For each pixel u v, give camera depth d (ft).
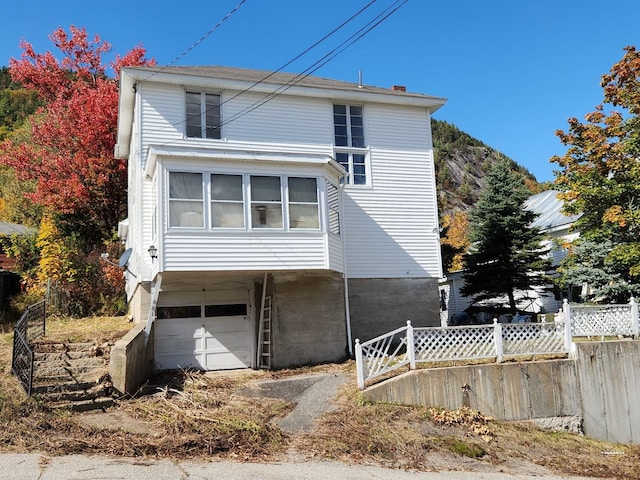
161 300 49.83
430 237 59.98
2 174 123.13
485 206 80.59
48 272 67.15
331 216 50.03
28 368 33.37
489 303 82.07
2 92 213.25
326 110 57.93
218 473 24.58
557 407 42.34
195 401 35.99
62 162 89.30
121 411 33.17
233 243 43.96
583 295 75.92
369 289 56.54
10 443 26.53
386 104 60.85
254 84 54.54
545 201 106.32
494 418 39.96
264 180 45.91
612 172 59.41
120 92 55.21
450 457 31.68
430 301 58.65
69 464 24.13
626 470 33.60
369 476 26.40
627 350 45.91
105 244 83.61
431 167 61.46
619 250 56.90
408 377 38.65
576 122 60.49
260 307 52.01
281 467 26.55
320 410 36.14
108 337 44.29
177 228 42.52
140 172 50.29
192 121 53.11
